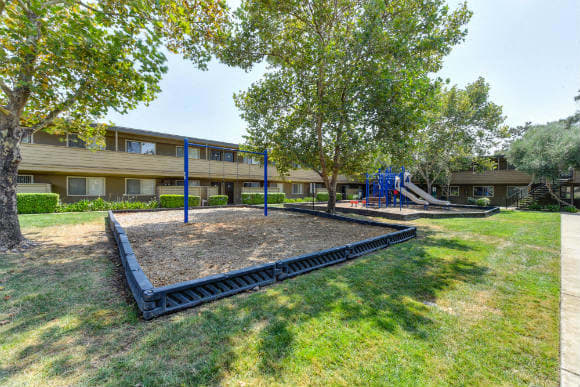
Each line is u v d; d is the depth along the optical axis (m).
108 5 4.93
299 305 2.74
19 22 4.70
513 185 20.94
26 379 1.62
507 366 1.87
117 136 13.60
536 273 3.96
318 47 8.27
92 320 2.37
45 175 12.12
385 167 15.81
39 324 2.29
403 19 7.93
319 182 25.03
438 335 2.25
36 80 5.23
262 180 20.67
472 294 3.16
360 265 4.29
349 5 8.96
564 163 14.74
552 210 15.79
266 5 8.56
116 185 14.29
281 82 9.80
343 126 8.70
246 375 1.71
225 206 15.34
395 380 1.70
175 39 6.67
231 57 9.59
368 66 8.16
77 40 4.58
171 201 14.06
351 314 2.57
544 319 2.57
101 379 1.65
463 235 7.23
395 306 2.79
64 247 5.14
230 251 5.00
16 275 3.54
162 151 15.57
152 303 2.43
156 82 5.71
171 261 4.29
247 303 2.78
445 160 18.14
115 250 4.96
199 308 2.66
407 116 7.79
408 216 10.93
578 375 1.77
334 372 1.76
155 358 1.86
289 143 10.38
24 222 8.02
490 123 17.30
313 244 5.69
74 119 7.36
